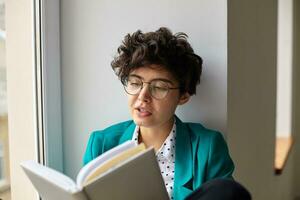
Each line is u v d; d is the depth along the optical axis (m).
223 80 1.04
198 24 1.06
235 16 1.11
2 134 1.25
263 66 1.67
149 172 0.68
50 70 1.14
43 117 1.16
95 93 1.17
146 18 1.11
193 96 1.08
